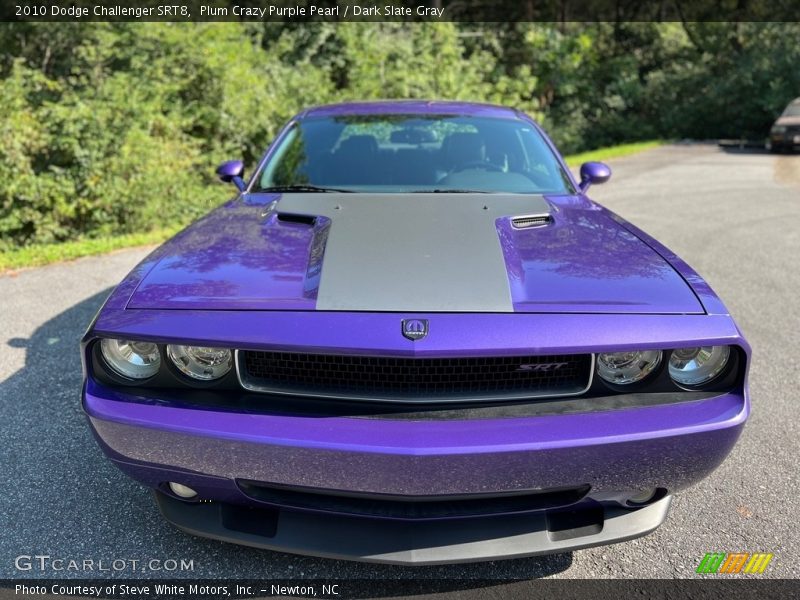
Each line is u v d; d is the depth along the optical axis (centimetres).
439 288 186
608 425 171
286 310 178
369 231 221
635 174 1349
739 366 181
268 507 185
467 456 164
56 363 357
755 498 244
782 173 1366
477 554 182
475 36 2561
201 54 1129
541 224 242
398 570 204
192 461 175
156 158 869
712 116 2816
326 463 168
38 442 276
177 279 196
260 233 232
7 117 749
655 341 174
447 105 362
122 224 841
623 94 3009
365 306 179
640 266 205
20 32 1173
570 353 171
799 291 507
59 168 782
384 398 176
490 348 169
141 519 226
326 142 324
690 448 174
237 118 1156
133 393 180
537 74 2862
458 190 289
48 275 546
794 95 2650
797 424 299
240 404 175
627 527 192
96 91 887
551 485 173
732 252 636
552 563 209
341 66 1661
